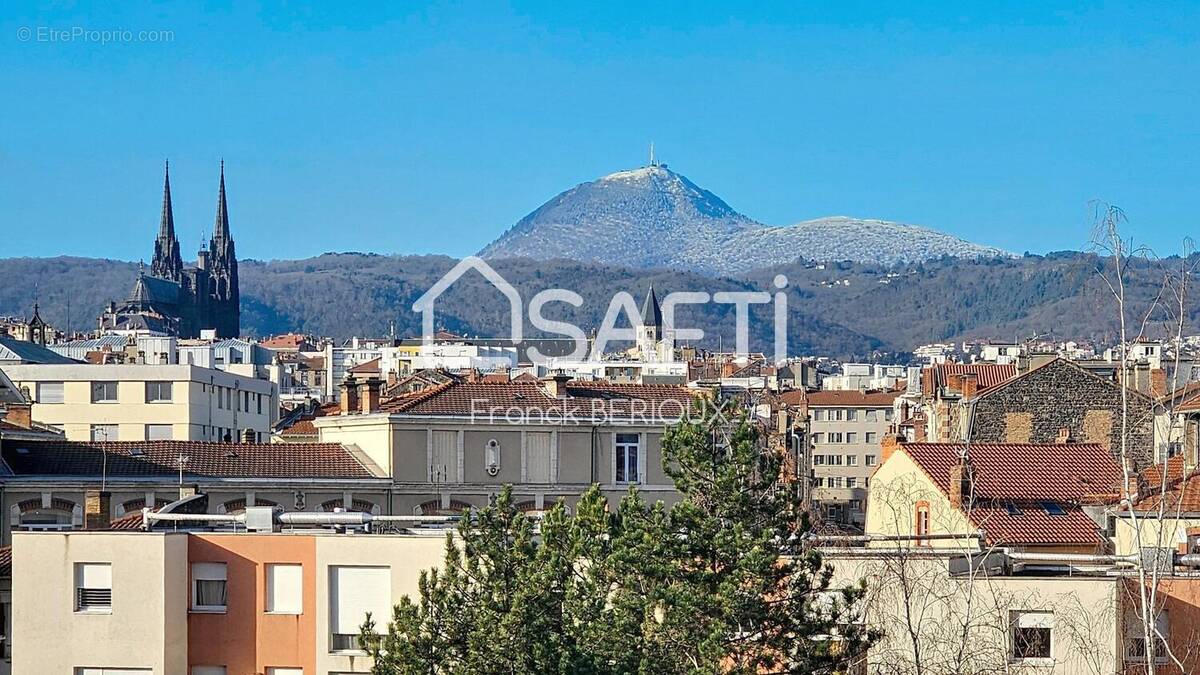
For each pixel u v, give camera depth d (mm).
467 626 67938
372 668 69312
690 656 68312
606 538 72062
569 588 68625
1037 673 71562
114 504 119562
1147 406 137375
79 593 79188
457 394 132875
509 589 68250
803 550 71562
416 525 95000
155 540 78688
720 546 69562
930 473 107125
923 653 70500
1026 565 77250
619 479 134125
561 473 132625
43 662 78812
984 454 109375
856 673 71562
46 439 133000
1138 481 98062
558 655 66375
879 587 68438
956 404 149000
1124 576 72062
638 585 69812
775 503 71875
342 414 135375
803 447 155750
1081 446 111625
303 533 80250
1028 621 71812
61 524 118375
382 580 78688
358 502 127125
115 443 124250
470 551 69250
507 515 69812
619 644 67375
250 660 79062
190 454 124062
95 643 78688
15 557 79250
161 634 78312
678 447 72750
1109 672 71125
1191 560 76562
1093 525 99875
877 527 113062
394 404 132625
